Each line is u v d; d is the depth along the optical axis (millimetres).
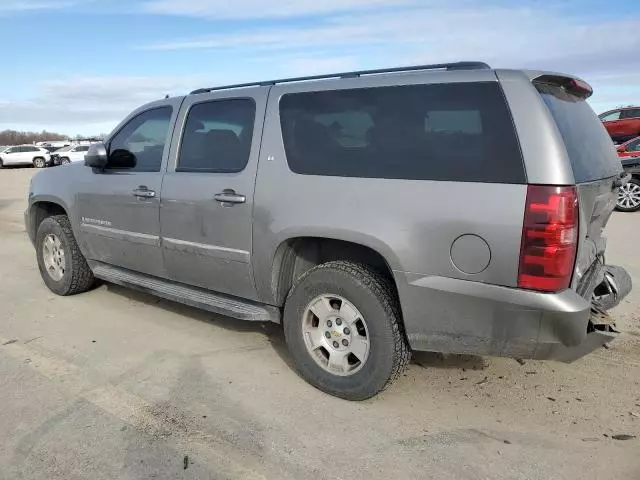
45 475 2639
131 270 4738
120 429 3029
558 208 2533
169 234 4141
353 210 3088
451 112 2885
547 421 3098
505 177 2662
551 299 2592
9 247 8062
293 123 3465
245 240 3625
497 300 2691
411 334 3020
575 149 2836
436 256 2830
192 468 2697
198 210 3877
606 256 7102
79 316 4895
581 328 2637
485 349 2848
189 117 4113
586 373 3670
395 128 3055
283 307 3693
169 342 4281
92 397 3391
